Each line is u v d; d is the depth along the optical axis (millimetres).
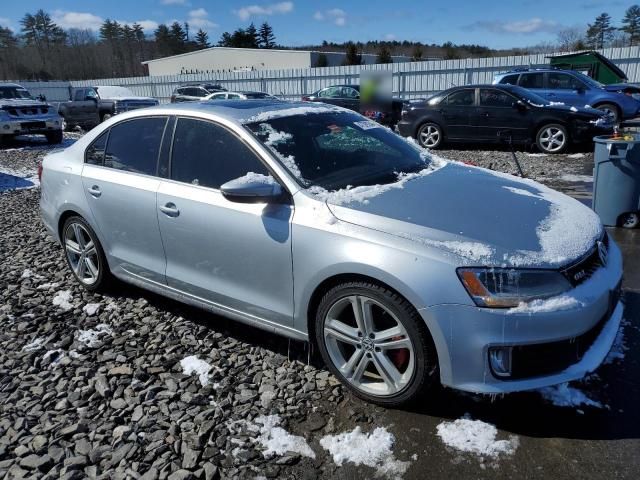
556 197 3334
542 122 11422
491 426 2664
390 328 2732
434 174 3510
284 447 2572
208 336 3654
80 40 79625
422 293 2490
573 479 2322
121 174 3889
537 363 2512
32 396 3062
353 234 2713
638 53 22250
